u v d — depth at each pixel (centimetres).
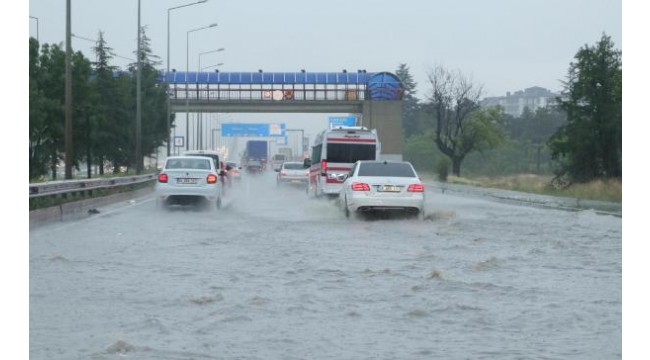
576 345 1091
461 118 10369
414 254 2070
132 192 5206
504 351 1056
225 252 2094
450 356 1030
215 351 1048
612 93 5719
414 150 15188
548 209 4144
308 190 5394
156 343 1084
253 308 1324
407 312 1301
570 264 1900
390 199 3105
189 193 3716
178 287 1527
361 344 1095
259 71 11056
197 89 10512
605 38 5784
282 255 2031
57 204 3459
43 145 6619
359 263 1881
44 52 6794
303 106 10675
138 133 6247
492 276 1697
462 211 3925
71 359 1000
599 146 5738
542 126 16138
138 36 6181
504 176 10281
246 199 4934
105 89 7944
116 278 1636
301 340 1112
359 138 4603
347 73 10831
